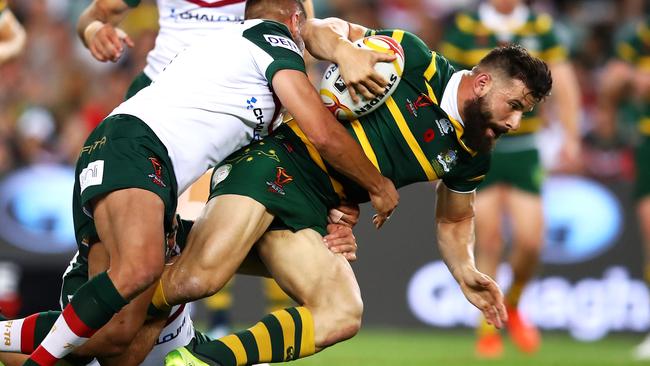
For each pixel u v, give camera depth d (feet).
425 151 58.90
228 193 57.06
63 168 114.62
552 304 121.29
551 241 121.80
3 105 132.16
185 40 68.90
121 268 51.72
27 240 112.78
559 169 130.11
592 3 157.17
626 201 122.31
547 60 109.09
